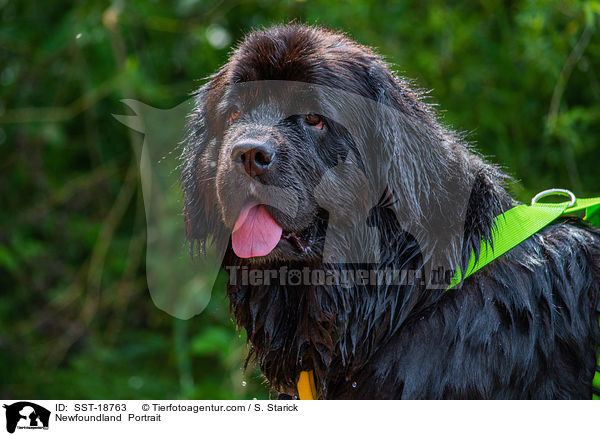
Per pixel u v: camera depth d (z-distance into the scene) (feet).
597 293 11.19
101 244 23.03
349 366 11.09
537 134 21.56
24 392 22.31
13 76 24.73
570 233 11.46
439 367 10.45
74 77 24.13
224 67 11.86
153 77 23.95
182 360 21.03
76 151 25.96
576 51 18.75
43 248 24.21
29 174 24.38
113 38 22.24
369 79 11.18
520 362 10.45
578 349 10.91
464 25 21.63
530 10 19.95
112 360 22.91
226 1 23.59
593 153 21.20
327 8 21.80
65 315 24.30
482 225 10.88
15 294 24.45
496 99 21.67
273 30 11.46
